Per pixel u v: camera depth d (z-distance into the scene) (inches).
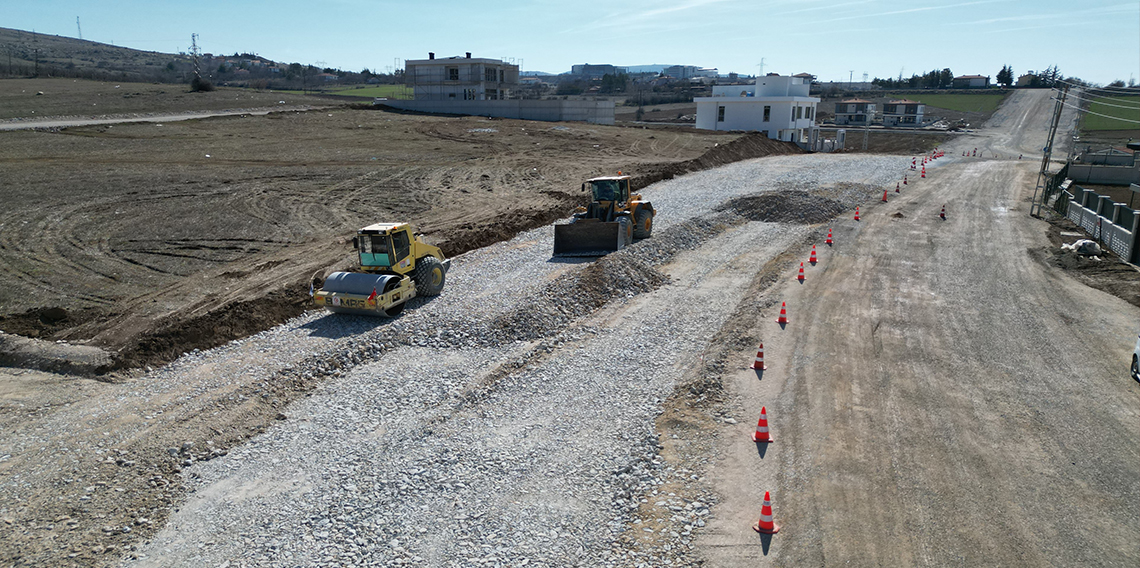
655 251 897.5
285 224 1035.3
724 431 462.6
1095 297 748.6
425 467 421.1
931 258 919.7
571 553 345.4
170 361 577.9
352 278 661.9
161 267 820.6
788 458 427.5
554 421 479.8
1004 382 531.2
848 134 4138.8
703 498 389.1
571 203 1219.9
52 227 968.3
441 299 721.6
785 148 2421.3
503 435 460.4
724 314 699.4
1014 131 4173.2
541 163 1670.8
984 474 406.9
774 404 498.6
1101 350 594.2
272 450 444.5
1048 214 1230.9
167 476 412.8
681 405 498.9
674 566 335.9
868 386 525.3
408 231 702.5
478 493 395.2
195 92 3014.3
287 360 564.7
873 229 1098.7
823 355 585.0
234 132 2001.7
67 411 483.2
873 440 446.0
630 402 509.0
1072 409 486.6
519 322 641.6
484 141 2014.0
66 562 334.0
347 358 574.2
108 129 1915.6
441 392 521.3
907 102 4835.1
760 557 340.2
